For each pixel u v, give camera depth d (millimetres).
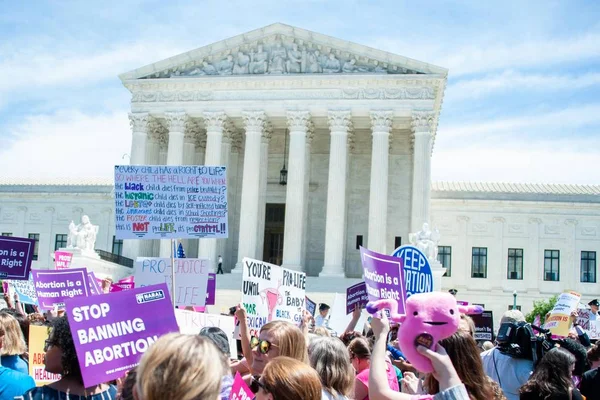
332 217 83625
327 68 86125
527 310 98562
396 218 92625
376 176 83250
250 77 86125
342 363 13188
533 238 99812
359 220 93875
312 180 96500
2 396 13289
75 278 26078
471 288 99625
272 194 96938
